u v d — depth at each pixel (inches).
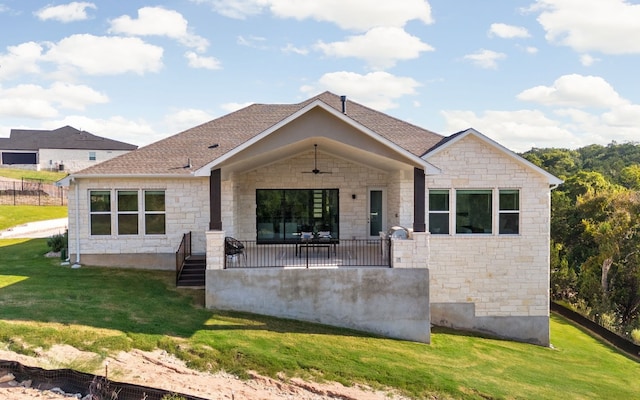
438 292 687.7
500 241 687.1
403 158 564.7
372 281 568.4
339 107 867.4
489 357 570.6
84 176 732.7
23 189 1792.6
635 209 1142.3
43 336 426.9
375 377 439.2
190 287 644.7
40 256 847.1
